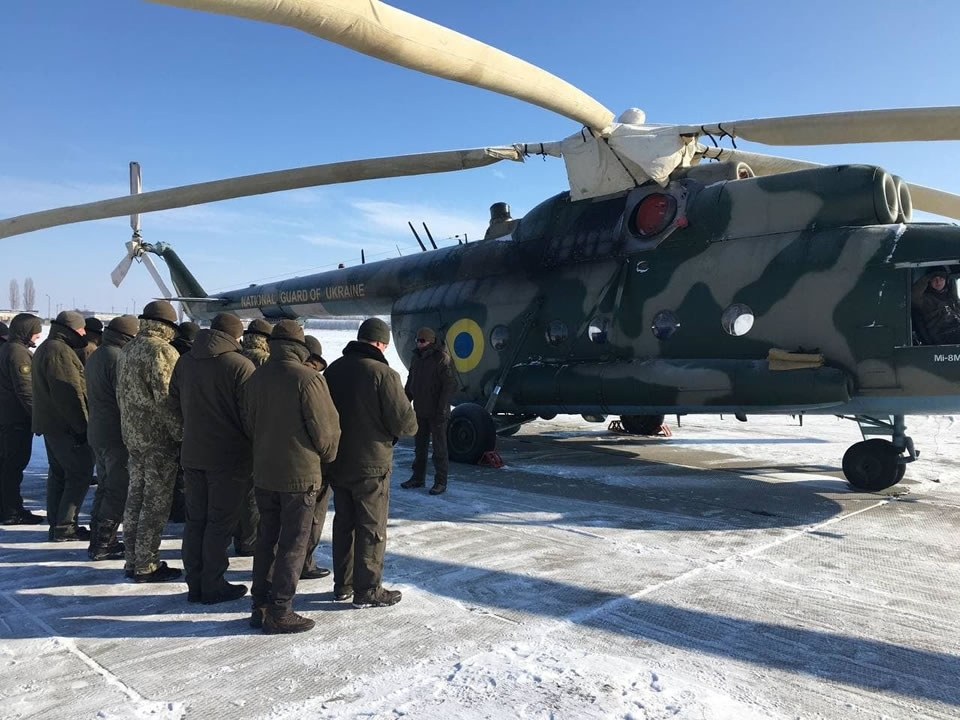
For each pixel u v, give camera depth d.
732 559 4.61
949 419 13.91
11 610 3.70
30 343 5.62
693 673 2.97
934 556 4.71
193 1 2.68
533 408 8.41
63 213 6.97
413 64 3.76
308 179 6.45
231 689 2.81
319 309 12.38
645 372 7.15
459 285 9.61
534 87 4.62
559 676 2.93
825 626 3.50
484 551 4.79
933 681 2.92
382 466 3.71
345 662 3.06
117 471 4.62
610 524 5.54
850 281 6.07
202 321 15.38
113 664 3.04
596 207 8.20
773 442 10.65
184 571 4.36
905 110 4.93
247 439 3.82
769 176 6.87
